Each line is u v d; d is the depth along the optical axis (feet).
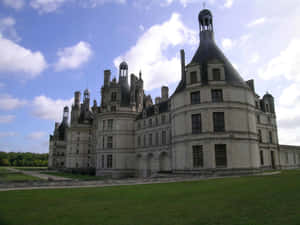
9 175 221.25
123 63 280.72
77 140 364.99
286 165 240.53
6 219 41.27
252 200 51.19
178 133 150.41
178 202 52.90
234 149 133.49
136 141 247.09
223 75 142.92
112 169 239.50
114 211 45.83
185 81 160.25
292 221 34.42
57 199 60.08
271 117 237.66
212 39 170.40
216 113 138.51
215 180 100.78
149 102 286.46
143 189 77.77
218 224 35.17
